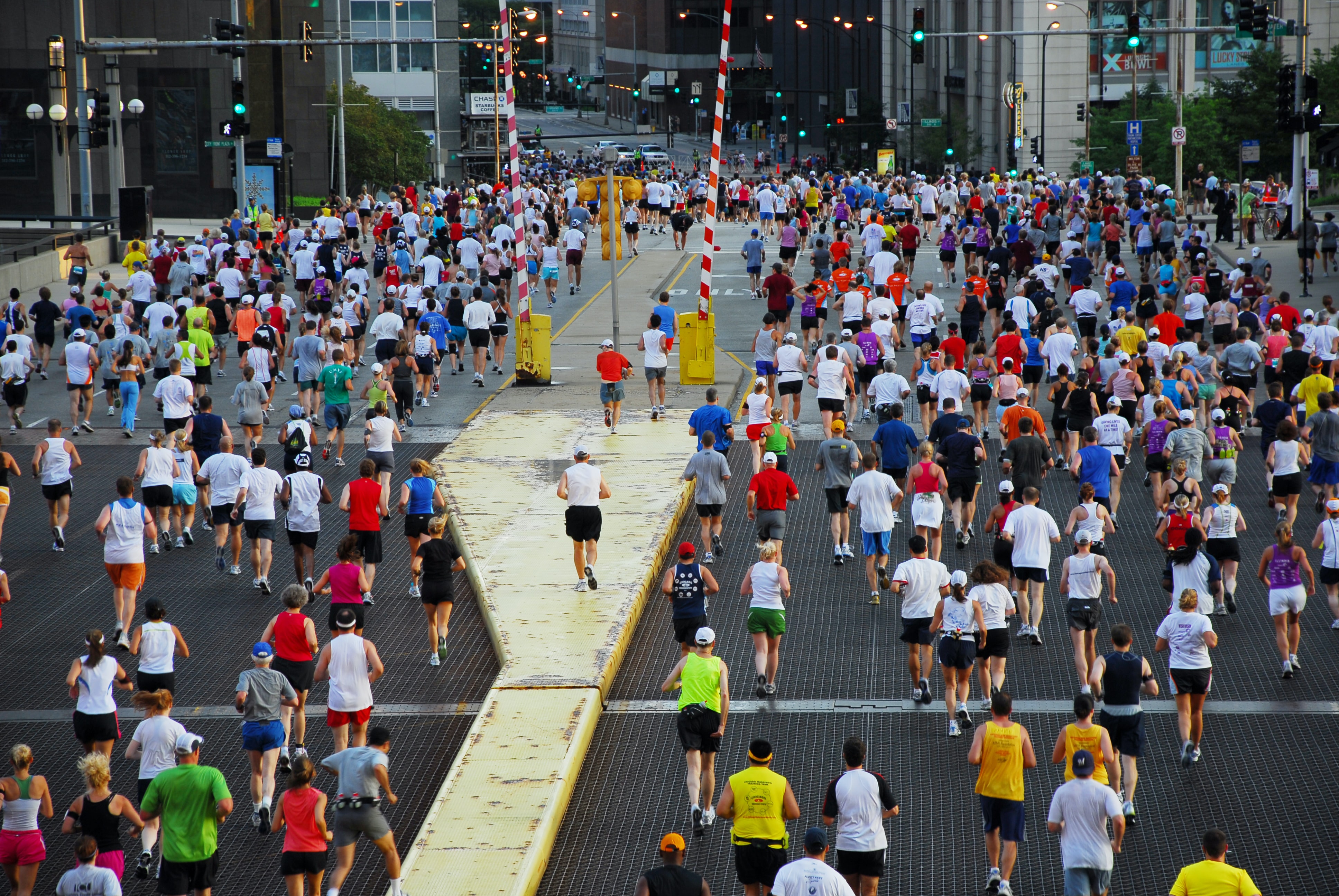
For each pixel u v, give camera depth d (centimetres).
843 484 3609
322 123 14750
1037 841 2333
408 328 6334
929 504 3409
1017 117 15438
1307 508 3962
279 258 8319
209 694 2958
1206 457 3991
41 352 6044
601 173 16450
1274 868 2206
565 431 4962
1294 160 8500
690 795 2383
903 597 2808
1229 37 15550
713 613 3369
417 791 2544
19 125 13462
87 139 9800
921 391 4566
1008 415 3753
